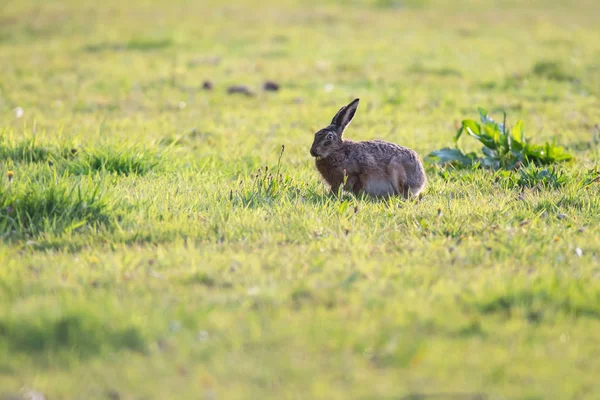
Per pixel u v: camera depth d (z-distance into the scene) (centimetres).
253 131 3856
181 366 1406
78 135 3309
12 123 3894
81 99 4644
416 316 1599
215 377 1376
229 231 2162
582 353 1474
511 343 1505
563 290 1714
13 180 2459
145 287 1747
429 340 1510
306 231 2158
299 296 1709
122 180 2733
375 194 2631
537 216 2333
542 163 3089
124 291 1730
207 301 1673
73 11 9169
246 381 1365
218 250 2039
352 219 2286
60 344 1475
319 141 2614
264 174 2786
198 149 3403
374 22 8594
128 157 2908
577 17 9206
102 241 2114
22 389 1335
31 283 1764
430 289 1750
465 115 4288
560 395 1330
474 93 4931
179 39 7138
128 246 2078
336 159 2631
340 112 2655
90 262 1933
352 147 2634
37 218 2256
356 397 1319
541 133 3803
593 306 1656
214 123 4034
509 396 1327
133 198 2445
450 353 1461
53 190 2319
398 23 8544
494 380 1373
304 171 2958
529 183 2775
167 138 3581
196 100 4666
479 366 1416
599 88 5059
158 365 1409
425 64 5981
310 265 1894
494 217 2341
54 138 3209
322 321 1573
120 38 7256
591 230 2223
